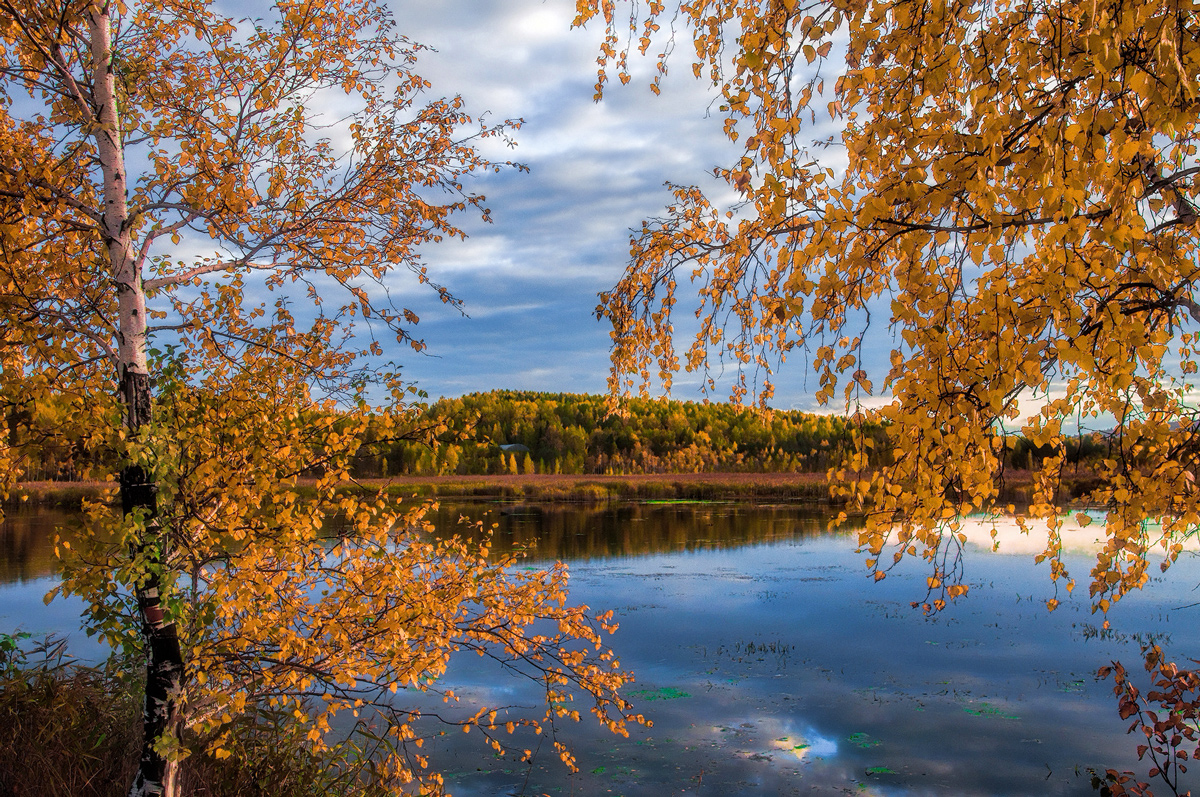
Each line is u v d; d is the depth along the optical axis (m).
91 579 3.68
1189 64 1.95
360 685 5.12
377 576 4.30
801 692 8.56
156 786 3.71
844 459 2.78
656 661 9.72
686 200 4.36
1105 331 2.25
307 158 4.92
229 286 4.62
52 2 3.68
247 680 4.11
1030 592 13.59
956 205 2.31
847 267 2.35
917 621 11.70
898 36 2.41
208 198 3.90
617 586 14.78
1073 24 2.22
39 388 3.53
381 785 5.14
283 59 4.41
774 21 2.50
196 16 4.33
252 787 4.86
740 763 6.72
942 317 2.47
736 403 4.27
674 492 45.06
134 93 4.24
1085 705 8.08
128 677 4.75
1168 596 12.72
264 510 4.06
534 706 8.09
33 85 3.88
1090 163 1.92
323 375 4.42
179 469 3.81
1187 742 7.06
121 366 3.82
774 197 2.50
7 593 12.40
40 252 3.99
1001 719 7.73
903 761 6.75
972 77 2.43
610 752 6.94
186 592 4.17
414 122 4.77
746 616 12.16
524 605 4.80
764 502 38.91
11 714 4.91
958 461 2.44
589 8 3.85
